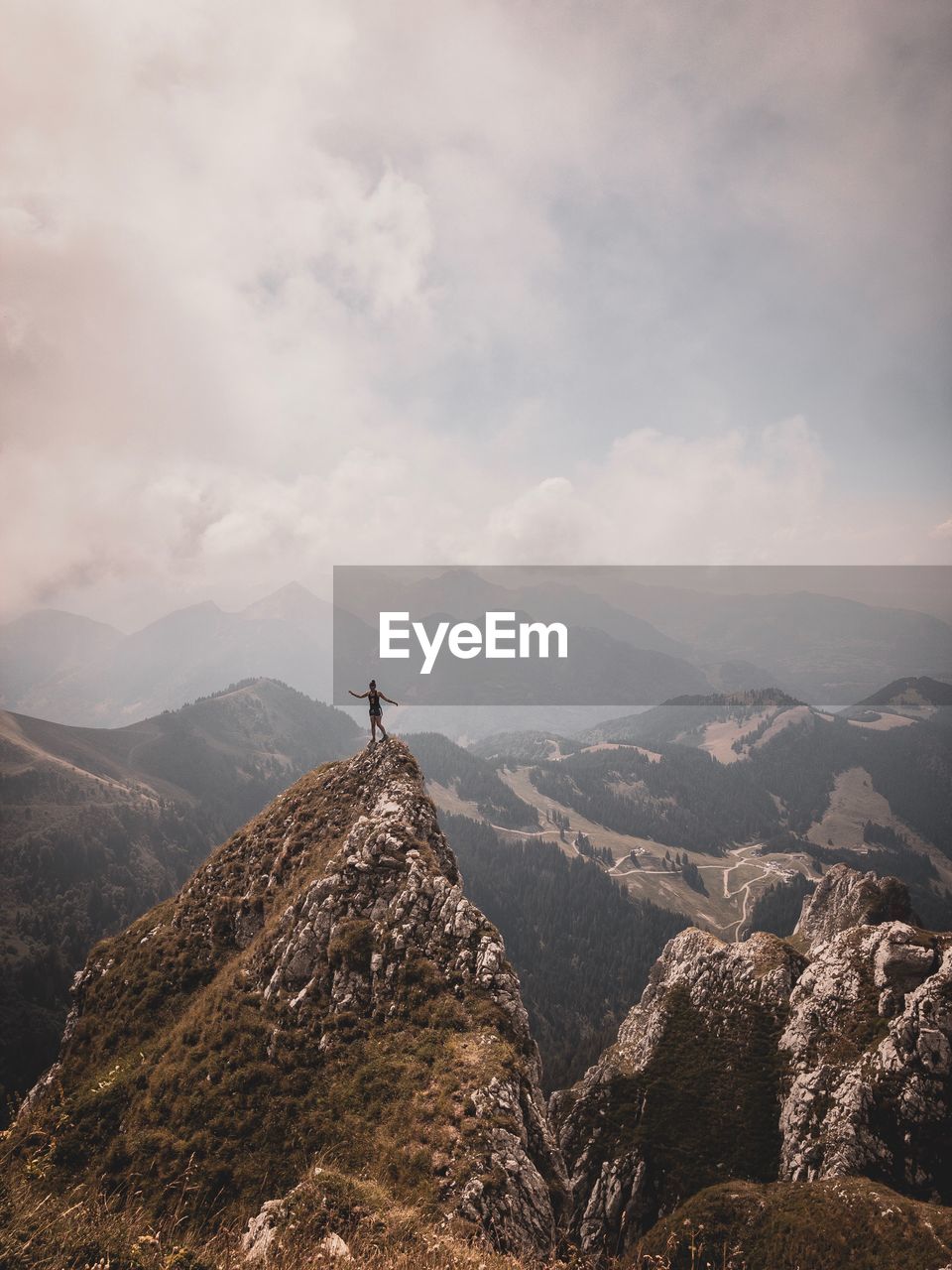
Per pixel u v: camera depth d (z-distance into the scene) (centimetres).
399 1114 3456
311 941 4912
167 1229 1390
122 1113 4069
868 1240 5103
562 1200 3173
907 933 7888
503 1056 3691
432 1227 2159
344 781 6744
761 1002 9131
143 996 5319
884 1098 6631
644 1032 10100
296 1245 1669
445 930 4684
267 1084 3944
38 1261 1109
